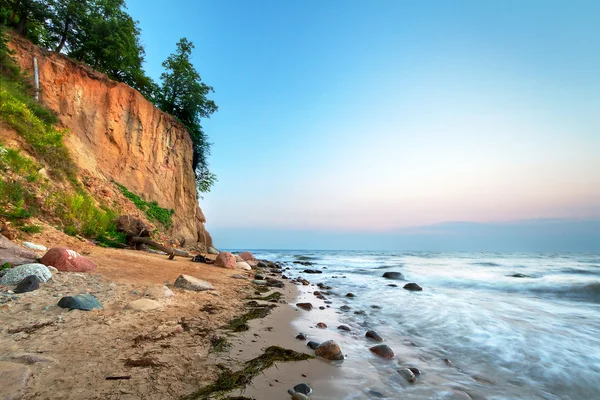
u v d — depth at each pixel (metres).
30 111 12.22
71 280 5.08
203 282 6.66
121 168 18.20
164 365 2.69
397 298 8.34
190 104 28.33
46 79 15.87
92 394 2.09
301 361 3.32
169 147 22.45
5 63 13.87
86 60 22.42
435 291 9.93
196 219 24.70
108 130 18.00
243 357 3.17
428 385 3.02
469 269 19.50
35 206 8.84
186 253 13.61
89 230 10.27
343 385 2.83
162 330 3.57
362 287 10.80
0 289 4.15
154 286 5.35
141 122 20.09
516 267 21.19
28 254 5.52
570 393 3.03
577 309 7.25
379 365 3.47
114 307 4.17
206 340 3.48
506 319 5.95
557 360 3.86
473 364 3.69
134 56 23.34
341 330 4.90
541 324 5.62
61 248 5.83
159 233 16.55
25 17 19.48
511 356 3.97
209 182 33.47
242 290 7.51
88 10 21.06
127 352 2.87
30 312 3.56
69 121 16.27
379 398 2.63
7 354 2.51
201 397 2.26
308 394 2.58
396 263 27.31
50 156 11.65
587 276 14.66
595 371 3.56
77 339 3.01
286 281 11.43
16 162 9.41
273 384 2.67
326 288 10.29
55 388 2.12
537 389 3.08
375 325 5.43
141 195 18.67
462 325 5.41
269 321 4.88
